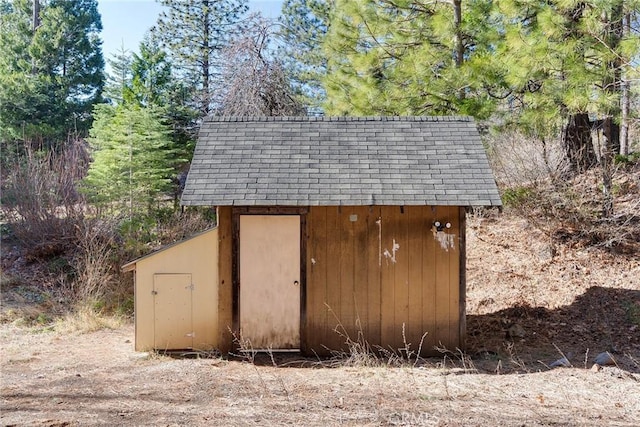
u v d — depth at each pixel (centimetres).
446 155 836
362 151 845
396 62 1268
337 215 798
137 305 798
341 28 1305
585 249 1113
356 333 796
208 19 2261
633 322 877
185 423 513
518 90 1098
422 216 799
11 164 1873
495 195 758
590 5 937
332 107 1343
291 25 2241
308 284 796
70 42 2777
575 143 1242
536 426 503
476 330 902
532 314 937
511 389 628
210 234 796
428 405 568
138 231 1372
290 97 1798
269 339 798
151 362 753
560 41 961
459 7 1223
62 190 1483
